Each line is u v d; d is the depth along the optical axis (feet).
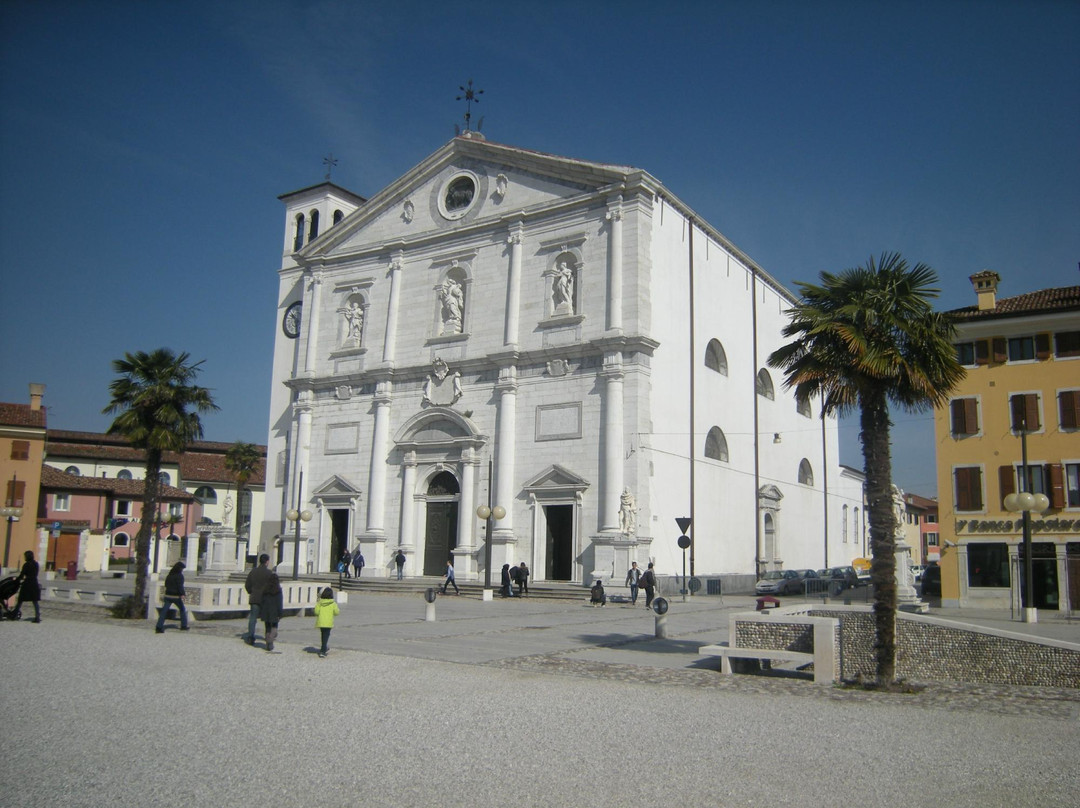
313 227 201.36
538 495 145.89
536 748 36.45
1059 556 120.67
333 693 48.73
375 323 174.50
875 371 55.93
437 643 73.46
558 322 148.87
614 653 68.90
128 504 241.35
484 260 161.68
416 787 30.66
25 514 209.77
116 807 27.94
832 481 222.69
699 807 29.07
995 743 39.11
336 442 174.19
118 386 99.45
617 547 134.00
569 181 153.48
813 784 31.96
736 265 178.91
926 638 60.75
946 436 130.21
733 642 61.26
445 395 160.15
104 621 89.20
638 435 138.21
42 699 45.44
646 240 145.48
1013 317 126.62
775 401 192.24
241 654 64.64
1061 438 122.83
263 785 30.60
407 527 159.94
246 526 245.45
